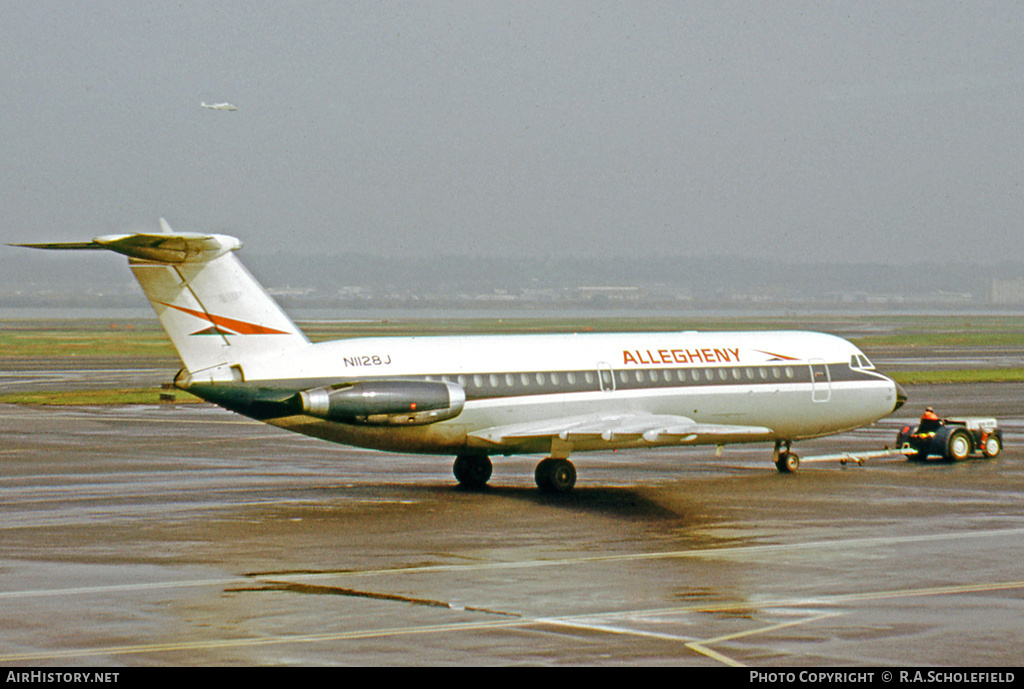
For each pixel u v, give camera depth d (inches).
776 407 3796.8
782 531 2608.3
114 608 1845.5
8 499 3073.3
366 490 3297.2
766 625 1729.8
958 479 3582.7
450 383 3203.7
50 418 5590.6
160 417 5693.9
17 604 1873.8
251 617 1785.2
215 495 3171.8
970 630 1702.8
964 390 7352.4
